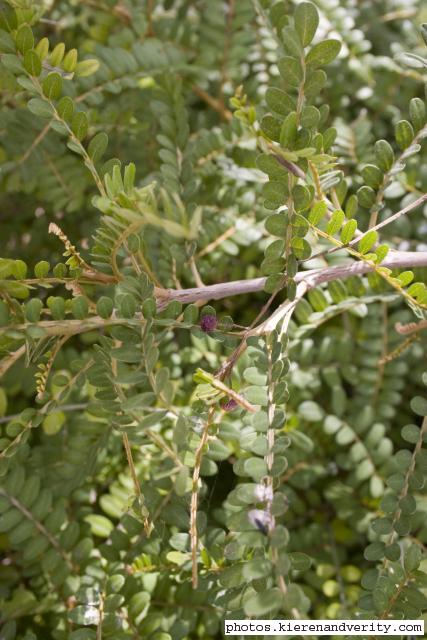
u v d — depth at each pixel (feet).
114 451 1.91
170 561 1.68
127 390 1.76
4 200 2.33
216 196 2.04
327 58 1.34
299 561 1.40
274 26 1.78
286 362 1.47
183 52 2.14
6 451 1.49
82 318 1.40
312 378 1.96
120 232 1.39
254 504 1.32
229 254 2.09
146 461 1.91
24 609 1.74
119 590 1.65
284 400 1.39
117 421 1.46
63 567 1.73
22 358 2.01
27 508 1.73
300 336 1.91
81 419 1.87
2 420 1.82
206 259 2.04
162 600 1.73
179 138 1.86
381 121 2.28
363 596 1.51
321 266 1.88
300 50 1.33
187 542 1.58
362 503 1.94
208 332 1.50
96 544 1.92
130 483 1.88
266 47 2.10
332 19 2.11
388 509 1.54
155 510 1.66
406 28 2.29
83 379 1.53
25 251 2.23
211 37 2.11
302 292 1.57
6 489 1.71
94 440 1.83
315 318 1.84
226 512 1.81
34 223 2.25
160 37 2.16
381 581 1.46
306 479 1.93
